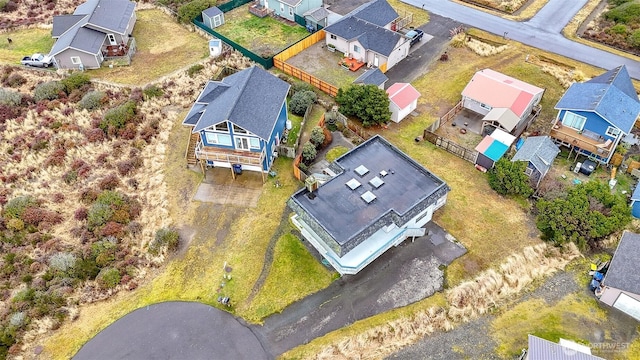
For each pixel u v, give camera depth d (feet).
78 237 126.11
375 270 117.08
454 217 128.77
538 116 160.25
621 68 151.64
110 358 101.55
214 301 111.86
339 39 190.08
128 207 132.16
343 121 158.51
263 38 204.64
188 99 171.94
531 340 94.07
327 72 183.93
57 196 136.15
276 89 148.77
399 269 117.08
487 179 139.64
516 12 219.20
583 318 106.63
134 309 110.42
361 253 112.27
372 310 109.09
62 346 103.96
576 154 143.23
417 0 231.09
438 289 112.68
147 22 217.77
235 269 118.21
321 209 115.34
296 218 119.96
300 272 116.98
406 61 189.16
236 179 141.28
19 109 167.63
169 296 112.98
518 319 106.93
